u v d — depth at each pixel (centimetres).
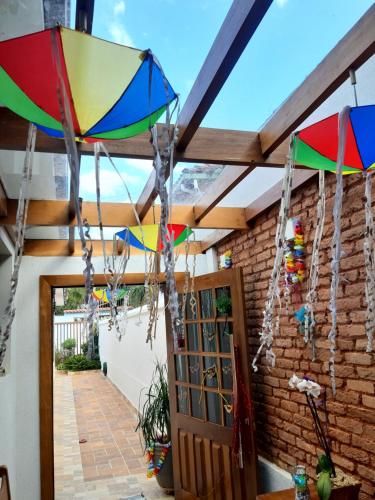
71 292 984
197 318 346
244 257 334
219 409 319
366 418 200
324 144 142
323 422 232
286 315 271
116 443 536
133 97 103
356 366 208
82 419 668
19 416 334
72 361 1289
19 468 328
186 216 306
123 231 244
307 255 250
